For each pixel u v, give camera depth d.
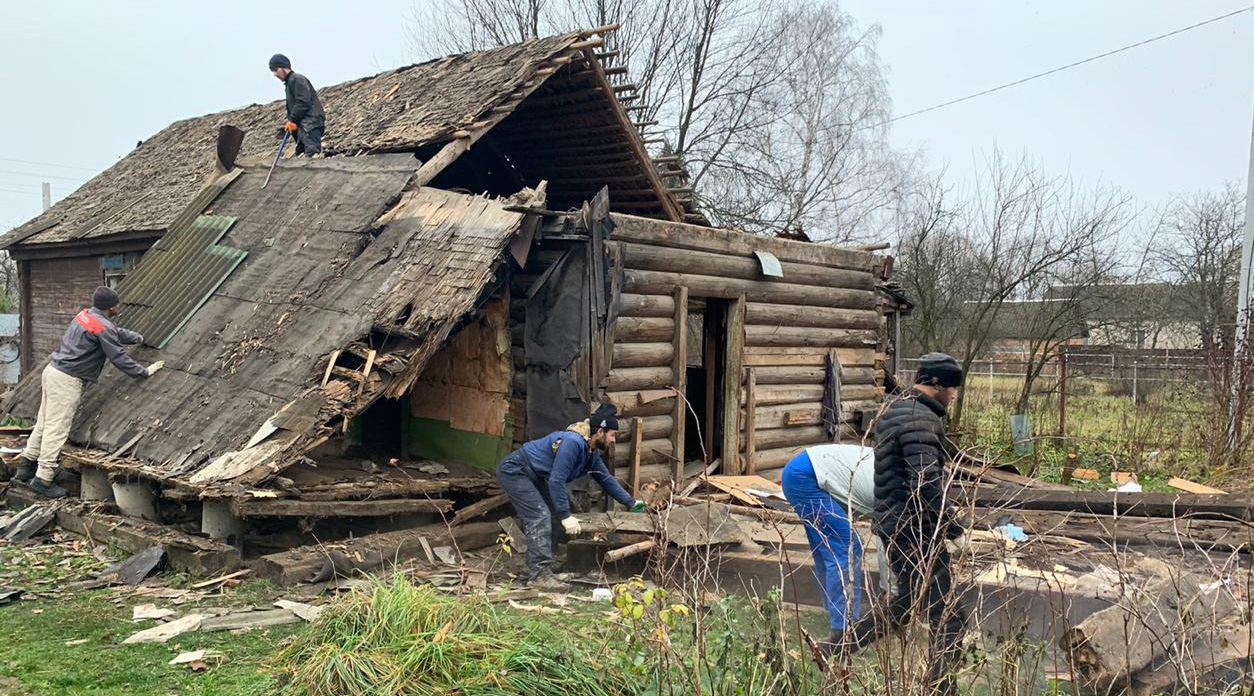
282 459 6.60
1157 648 4.22
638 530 6.61
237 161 11.59
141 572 6.43
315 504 6.86
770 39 24.69
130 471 7.24
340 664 3.95
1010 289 16.39
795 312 10.52
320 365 7.26
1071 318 16.33
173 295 9.57
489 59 11.57
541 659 3.95
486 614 4.48
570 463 6.51
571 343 8.00
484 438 8.84
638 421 8.42
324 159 10.38
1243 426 12.73
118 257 14.05
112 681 4.49
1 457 8.83
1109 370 19.52
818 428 11.07
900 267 18.92
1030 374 15.73
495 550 7.40
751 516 7.79
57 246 15.10
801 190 25.38
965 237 18.03
